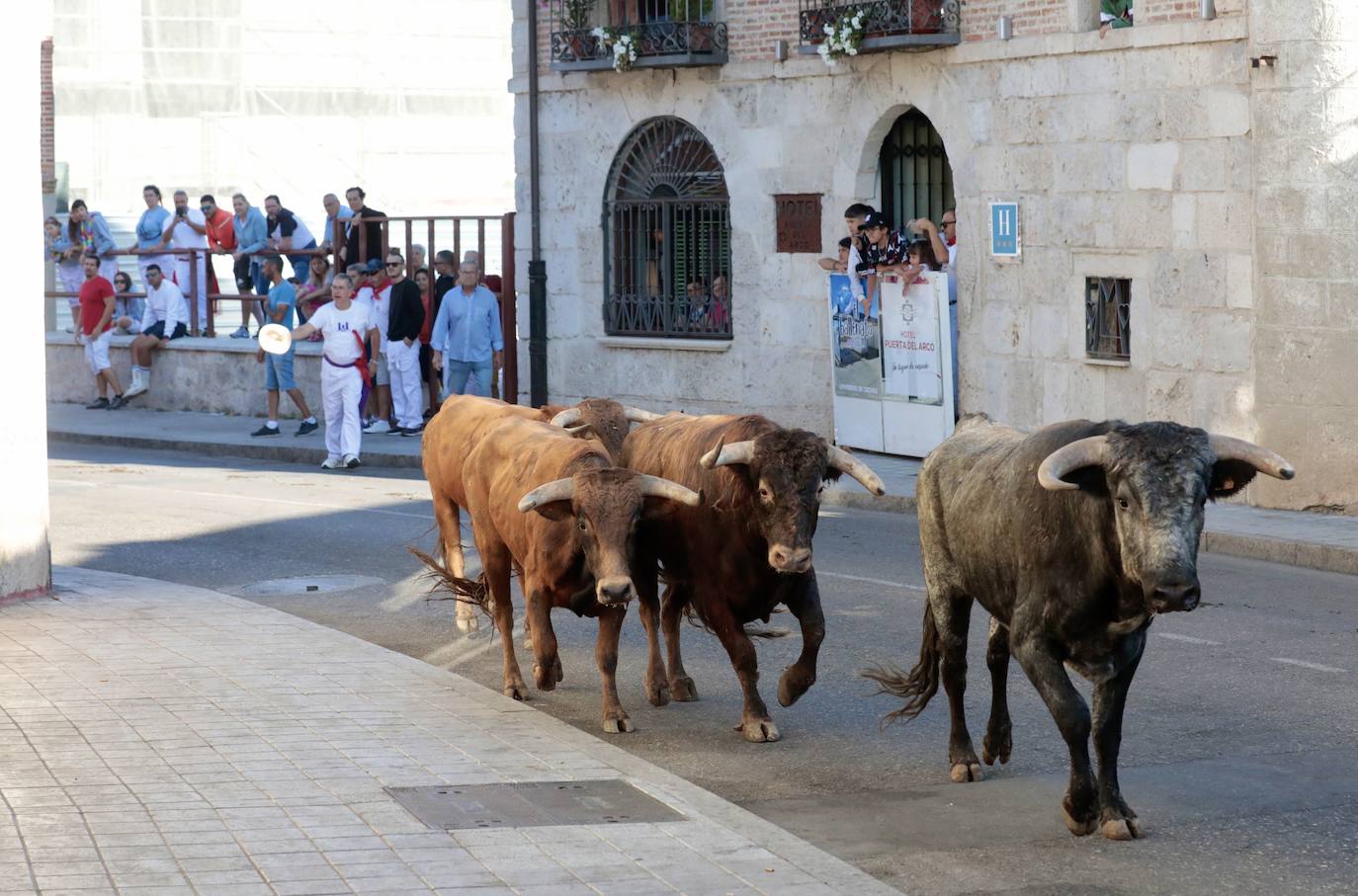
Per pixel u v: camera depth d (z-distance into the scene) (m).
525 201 28.36
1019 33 21.36
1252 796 8.66
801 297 24.72
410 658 11.60
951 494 8.83
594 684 11.60
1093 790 7.97
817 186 24.38
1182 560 7.20
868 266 22.62
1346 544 15.93
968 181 22.25
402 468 24.88
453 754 9.07
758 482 9.46
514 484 10.62
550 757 9.05
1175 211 19.56
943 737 10.09
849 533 17.81
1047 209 21.17
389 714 9.95
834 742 10.01
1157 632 12.65
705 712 10.78
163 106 46.06
